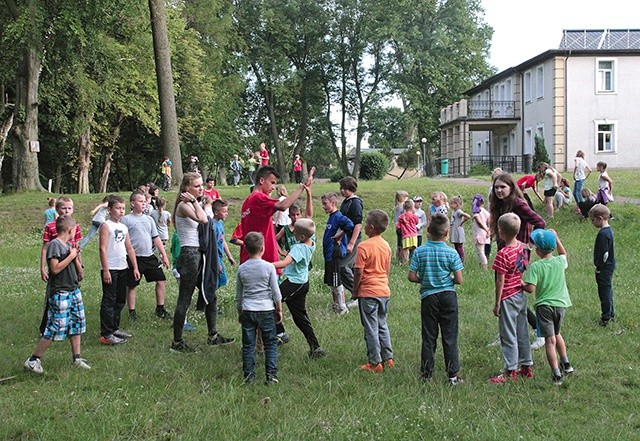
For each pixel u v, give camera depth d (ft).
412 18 179.73
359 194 86.74
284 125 200.13
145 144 155.53
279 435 18.88
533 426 19.88
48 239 29.96
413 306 36.29
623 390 23.03
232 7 163.63
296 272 26.68
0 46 97.71
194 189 27.86
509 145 149.79
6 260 57.98
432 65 174.91
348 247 33.63
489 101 154.10
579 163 72.28
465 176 133.08
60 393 22.48
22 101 97.66
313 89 194.49
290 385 23.62
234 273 48.93
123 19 103.24
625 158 128.77
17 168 97.35
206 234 28.58
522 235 27.07
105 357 26.94
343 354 27.45
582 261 49.14
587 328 30.94
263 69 177.99
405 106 183.93
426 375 23.73
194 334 31.01
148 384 23.52
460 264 23.77
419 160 197.98
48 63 97.71
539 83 135.44
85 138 128.16
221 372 25.09
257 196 27.55
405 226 50.11
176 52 131.34
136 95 120.26
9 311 35.86
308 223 26.84
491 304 36.29
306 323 27.02
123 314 35.12
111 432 19.17
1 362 26.00
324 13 184.03
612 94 128.26
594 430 19.49
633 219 62.80
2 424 19.61
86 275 48.65
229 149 167.43
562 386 23.43
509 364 23.94
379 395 22.20
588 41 132.16
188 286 27.99
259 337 27.76
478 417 20.38
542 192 81.35
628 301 35.73
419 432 19.22
